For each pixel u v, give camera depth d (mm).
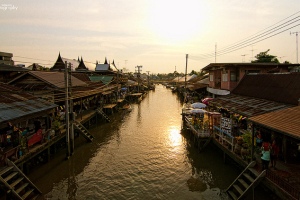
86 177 17797
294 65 30719
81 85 34250
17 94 20422
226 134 18812
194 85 58531
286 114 12938
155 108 51312
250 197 13312
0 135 16984
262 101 19719
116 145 25188
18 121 15891
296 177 12367
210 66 37125
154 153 22719
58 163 20156
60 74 33094
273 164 14133
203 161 20312
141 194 15406
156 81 181500
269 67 31141
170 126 33844
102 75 58906
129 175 18109
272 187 11781
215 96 40125
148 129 32125
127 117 40750
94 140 26859
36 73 27078
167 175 18031
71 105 22172
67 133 20766
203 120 24703
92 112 34312
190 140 26531
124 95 59781
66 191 15789
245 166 14961
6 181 12867
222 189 15773
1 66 28422
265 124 12422
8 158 14562
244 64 30781
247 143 15797
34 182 16734
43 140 18766
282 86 19438
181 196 15102
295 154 14594
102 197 15094
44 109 19141
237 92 25453
